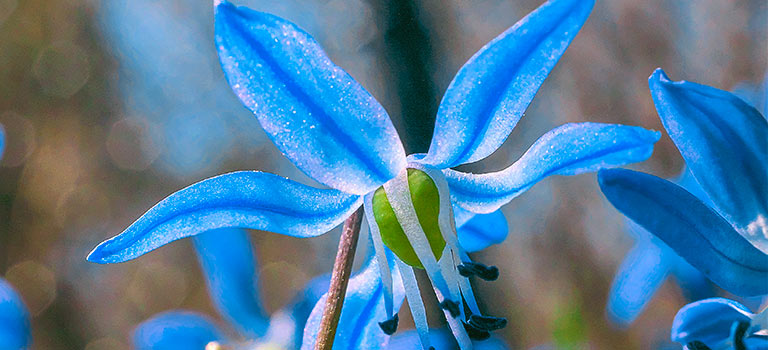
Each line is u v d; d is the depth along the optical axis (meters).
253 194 0.12
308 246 0.41
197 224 0.12
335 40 0.33
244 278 0.17
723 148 0.12
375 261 0.13
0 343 0.15
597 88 0.32
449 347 0.16
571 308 0.18
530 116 0.32
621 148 0.13
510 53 0.12
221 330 0.17
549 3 0.12
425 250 0.13
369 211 0.13
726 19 0.29
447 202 0.13
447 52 0.26
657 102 0.12
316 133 0.12
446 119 0.12
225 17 0.12
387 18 0.25
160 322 0.17
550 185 0.31
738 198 0.12
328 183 0.12
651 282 0.16
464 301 0.13
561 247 0.30
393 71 0.24
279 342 0.16
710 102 0.12
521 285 0.29
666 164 0.26
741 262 0.12
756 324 0.12
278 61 0.12
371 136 0.12
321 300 0.13
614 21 0.31
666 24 0.31
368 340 0.13
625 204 0.12
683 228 0.12
